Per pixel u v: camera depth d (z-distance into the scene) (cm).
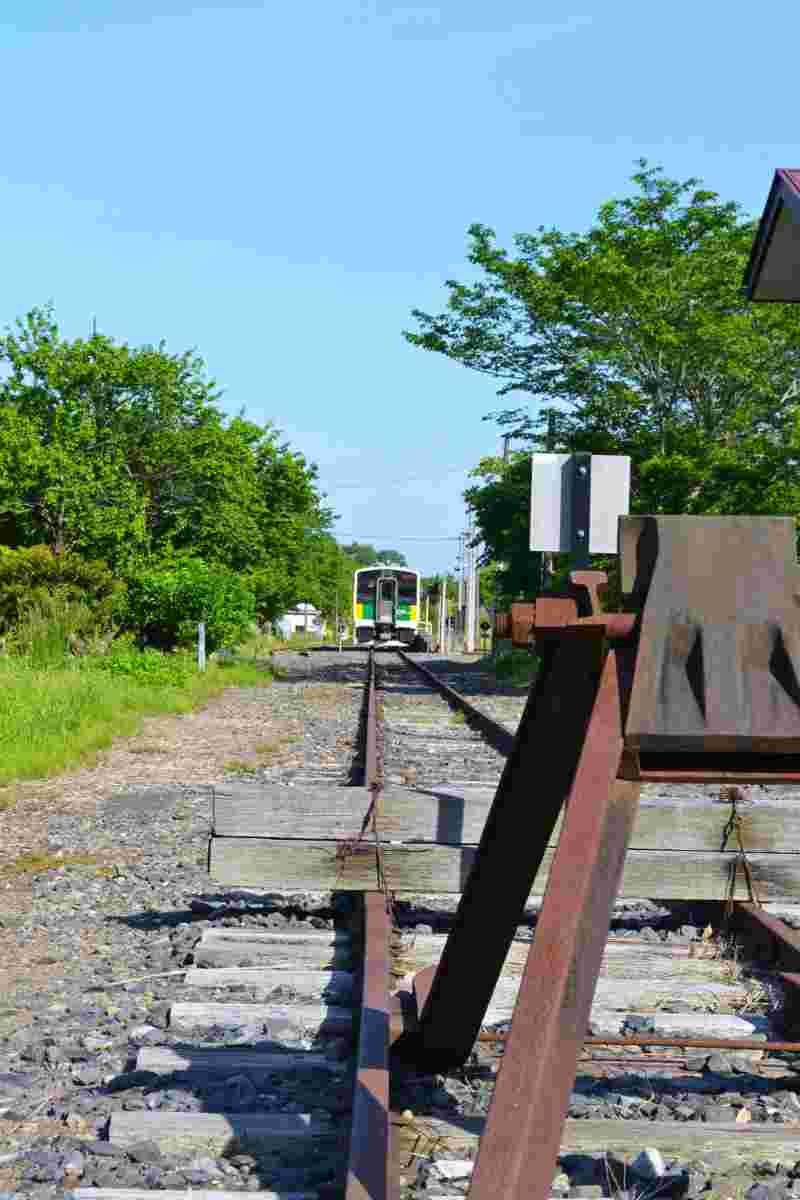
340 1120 419
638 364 2584
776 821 664
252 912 733
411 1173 382
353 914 693
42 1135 413
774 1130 409
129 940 683
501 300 2650
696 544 265
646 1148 395
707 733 259
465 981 418
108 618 3192
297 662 4734
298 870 665
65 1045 500
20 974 615
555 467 831
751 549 265
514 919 395
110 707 1973
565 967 256
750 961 625
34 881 830
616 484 830
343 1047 495
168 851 935
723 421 2539
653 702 261
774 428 2550
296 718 2181
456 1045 439
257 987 586
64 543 3538
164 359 3866
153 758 1545
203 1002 554
